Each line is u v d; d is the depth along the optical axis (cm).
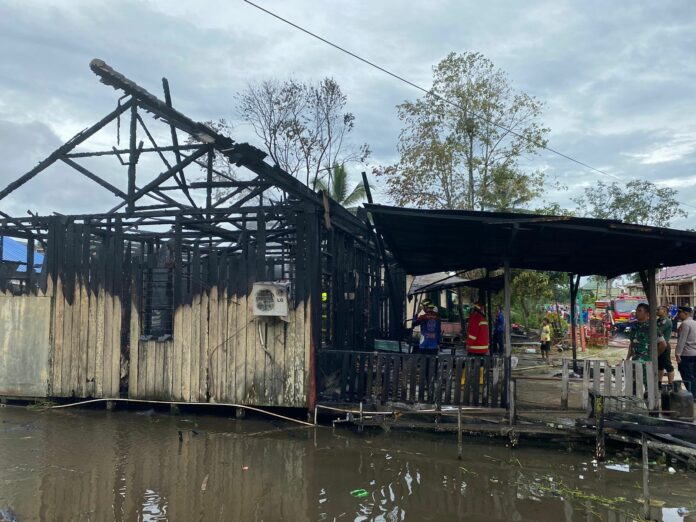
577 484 632
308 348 907
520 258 1003
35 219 1051
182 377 962
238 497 598
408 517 547
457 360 817
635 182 2442
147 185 984
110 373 1000
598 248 867
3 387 1044
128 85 941
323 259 997
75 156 1020
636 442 698
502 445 782
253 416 957
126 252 1025
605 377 757
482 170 2181
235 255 965
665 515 545
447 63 2162
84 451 760
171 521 537
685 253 812
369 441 809
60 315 1032
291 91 2553
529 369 1422
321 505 577
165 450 767
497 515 551
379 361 859
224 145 908
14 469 684
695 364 934
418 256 1137
